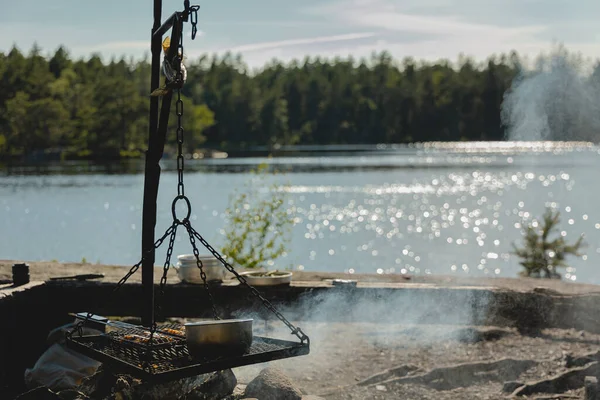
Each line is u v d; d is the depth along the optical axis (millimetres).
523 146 118500
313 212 34031
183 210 30891
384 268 20203
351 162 75938
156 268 6336
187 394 3828
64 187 45281
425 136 129250
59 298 5398
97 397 3957
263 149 116062
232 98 122625
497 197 42281
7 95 92500
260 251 8766
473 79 124625
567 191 45094
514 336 5770
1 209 33094
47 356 4699
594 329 5695
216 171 60469
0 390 4605
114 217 30469
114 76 120125
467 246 24812
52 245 22344
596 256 20000
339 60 162875
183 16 3555
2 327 4664
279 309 5430
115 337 3551
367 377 5246
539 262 10094
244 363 3119
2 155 79438
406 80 137000
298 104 132625
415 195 43188
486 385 5062
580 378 4887
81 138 84750
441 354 5621
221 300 5367
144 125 86562
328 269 19406
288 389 4129
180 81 3543
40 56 118062
